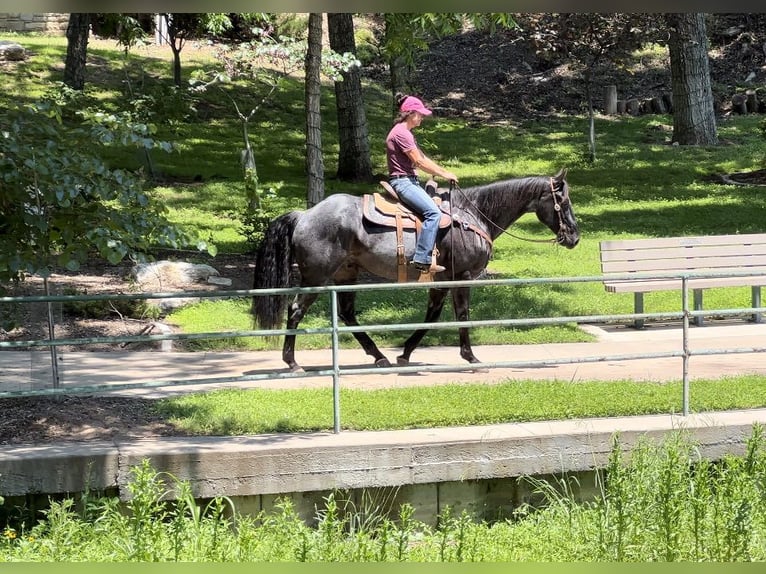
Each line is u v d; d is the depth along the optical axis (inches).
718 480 289.7
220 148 997.8
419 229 386.9
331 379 395.5
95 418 324.8
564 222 413.4
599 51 1011.9
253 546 246.5
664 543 254.4
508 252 692.1
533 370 416.8
